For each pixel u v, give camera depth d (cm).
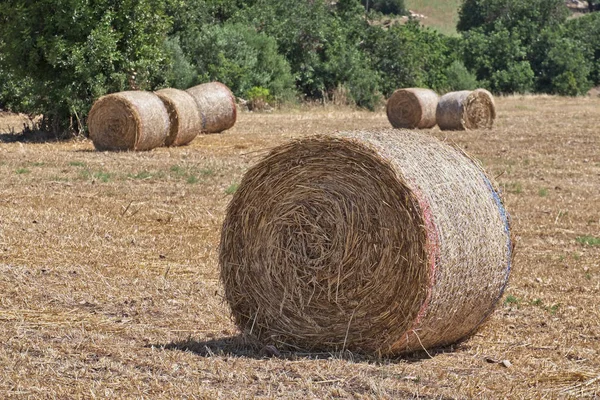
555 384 1209
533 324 1518
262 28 8000
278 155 1369
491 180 1420
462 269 1302
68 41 4509
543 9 11838
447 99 4959
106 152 3819
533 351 1368
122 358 1277
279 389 1162
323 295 1337
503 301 1652
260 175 1379
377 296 1300
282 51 7900
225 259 1404
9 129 4800
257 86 7125
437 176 1327
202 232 2259
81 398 1113
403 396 1140
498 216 1389
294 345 1366
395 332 1295
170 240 2148
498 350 1374
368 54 8494
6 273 1786
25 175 3112
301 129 4975
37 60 4522
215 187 2905
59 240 2108
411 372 1244
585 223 2464
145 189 2856
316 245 1337
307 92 7950
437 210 1283
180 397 1120
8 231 2186
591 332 1472
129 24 4672
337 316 1333
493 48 10531
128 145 3862
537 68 10694
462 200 1331
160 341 1387
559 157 3778
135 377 1189
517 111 6456
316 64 7906
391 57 8569
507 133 4666
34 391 1138
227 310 1570
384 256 1290
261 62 7356
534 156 3794
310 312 1348
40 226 2262
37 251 2000
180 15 6931
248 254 1390
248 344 1389
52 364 1249
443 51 10194
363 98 7800
